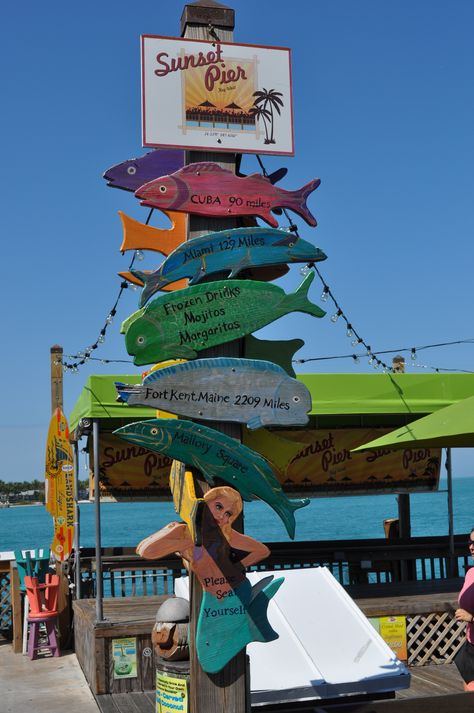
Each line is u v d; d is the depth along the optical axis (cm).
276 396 535
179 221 579
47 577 1070
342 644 714
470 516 7162
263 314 543
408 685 677
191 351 529
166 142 560
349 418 1244
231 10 588
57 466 1093
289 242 557
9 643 1139
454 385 1086
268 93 584
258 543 524
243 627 518
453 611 913
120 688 841
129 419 1111
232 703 518
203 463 520
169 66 567
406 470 1257
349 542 1206
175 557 1096
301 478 1223
